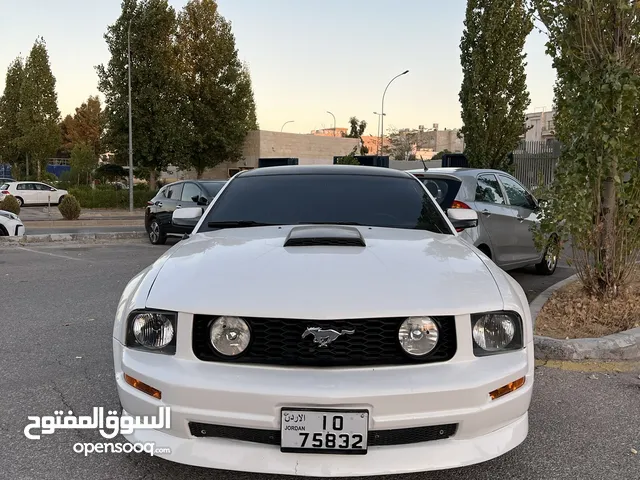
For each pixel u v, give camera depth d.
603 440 3.30
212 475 2.88
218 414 2.38
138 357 2.57
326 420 2.33
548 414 3.65
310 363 2.44
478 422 2.44
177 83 35.19
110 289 7.58
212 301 2.52
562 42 5.51
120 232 15.91
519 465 3.01
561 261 9.88
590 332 5.11
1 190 32.88
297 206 3.89
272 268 2.76
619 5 5.18
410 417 2.36
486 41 20.41
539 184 5.98
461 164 24.58
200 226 3.81
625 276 5.78
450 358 2.50
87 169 44.19
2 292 7.36
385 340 2.47
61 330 5.54
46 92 44.75
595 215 5.66
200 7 39.03
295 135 49.84
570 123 5.84
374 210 3.85
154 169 36.09
